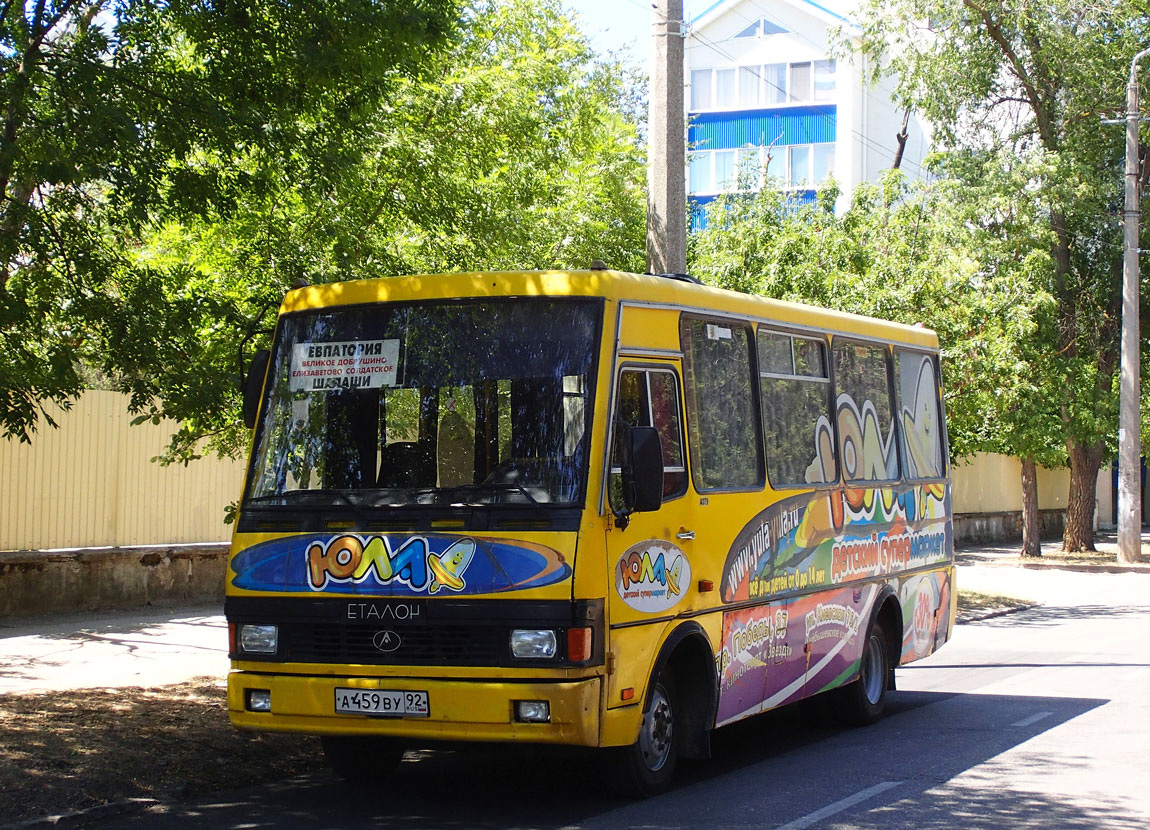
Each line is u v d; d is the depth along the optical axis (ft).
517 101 47.19
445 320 26.96
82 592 51.93
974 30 100.12
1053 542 127.54
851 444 37.76
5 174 29.14
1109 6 99.14
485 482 25.45
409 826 24.91
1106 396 99.81
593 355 25.95
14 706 32.37
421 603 24.79
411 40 33.37
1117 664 50.03
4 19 30.94
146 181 30.50
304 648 25.71
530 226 52.60
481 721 24.18
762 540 31.68
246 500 26.96
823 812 26.17
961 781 29.32
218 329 38.06
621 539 25.67
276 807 26.68
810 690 34.17
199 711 33.17
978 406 69.67
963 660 52.85
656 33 41.88
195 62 36.37
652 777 27.58
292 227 40.93
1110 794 27.71
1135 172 97.66
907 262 67.36
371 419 26.71
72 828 24.49
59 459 51.57
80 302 31.37
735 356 31.55
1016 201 89.10
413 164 41.93
